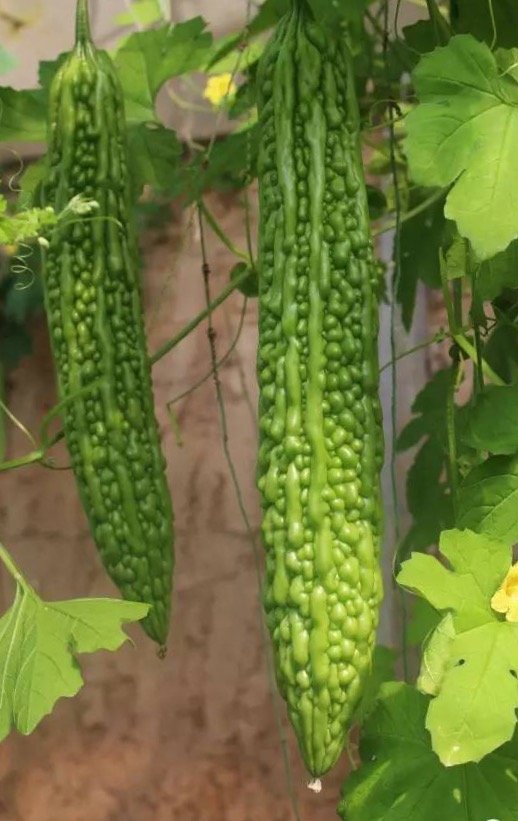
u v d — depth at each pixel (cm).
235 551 116
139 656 121
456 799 72
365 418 71
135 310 80
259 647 116
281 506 70
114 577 79
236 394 115
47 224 77
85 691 123
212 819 118
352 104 73
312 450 70
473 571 71
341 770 112
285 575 70
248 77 94
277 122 73
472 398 82
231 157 92
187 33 87
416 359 105
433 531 90
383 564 102
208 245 115
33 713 71
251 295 91
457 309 84
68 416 79
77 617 74
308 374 71
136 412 79
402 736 74
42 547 123
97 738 123
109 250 79
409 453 105
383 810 73
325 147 72
